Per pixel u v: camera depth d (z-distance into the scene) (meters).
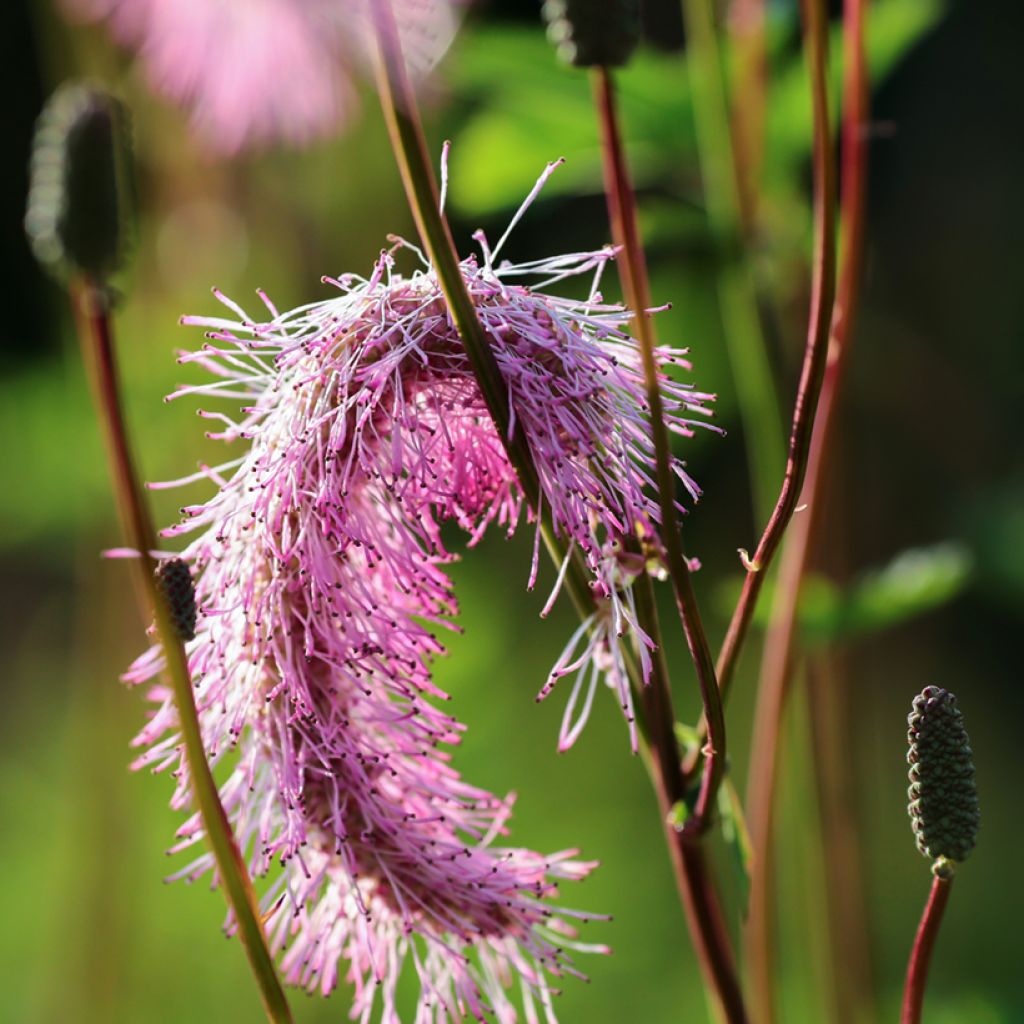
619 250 0.72
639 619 0.72
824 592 0.85
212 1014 1.33
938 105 2.74
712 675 0.72
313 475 0.72
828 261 0.72
